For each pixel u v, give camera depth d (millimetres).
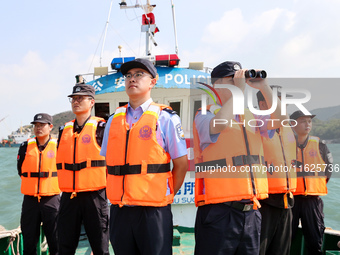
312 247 3152
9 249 3445
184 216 4027
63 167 2848
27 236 3416
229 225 1903
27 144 3557
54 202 3439
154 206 1929
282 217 2381
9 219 11539
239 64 2100
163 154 1981
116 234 1988
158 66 4293
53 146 3559
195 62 4375
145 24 5562
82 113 2994
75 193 2748
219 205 1946
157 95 4332
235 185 1915
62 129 3043
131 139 1989
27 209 3424
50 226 3414
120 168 1984
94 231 2816
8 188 16828
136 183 1917
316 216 3129
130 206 1951
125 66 2076
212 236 1924
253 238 1962
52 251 3438
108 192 2055
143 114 2041
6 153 45375
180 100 4273
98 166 2799
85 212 2801
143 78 2076
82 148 2801
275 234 2400
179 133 2043
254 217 1981
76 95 2951
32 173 3389
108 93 4391
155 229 1915
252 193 1905
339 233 3199
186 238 3838
